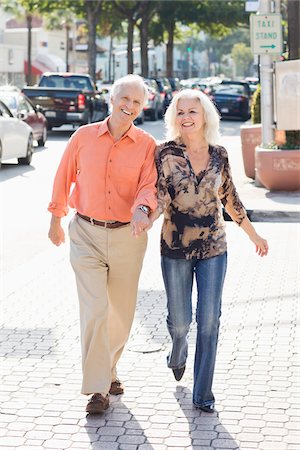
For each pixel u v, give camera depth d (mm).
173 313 5984
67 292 9383
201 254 5836
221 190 6012
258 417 5824
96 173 5840
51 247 12008
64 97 31484
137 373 6738
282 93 16438
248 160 18547
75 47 98875
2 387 6414
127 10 62250
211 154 5816
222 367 6809
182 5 67188
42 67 88312
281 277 9930
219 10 66562
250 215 14039
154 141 5914
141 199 5648
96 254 5922
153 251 11578
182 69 136125
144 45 63500
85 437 5512
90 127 5914
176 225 5824
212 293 5824
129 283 6070
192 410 5969
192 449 5320
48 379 6586
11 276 10188
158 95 44062
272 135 17156
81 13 61562
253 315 8312
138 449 5328
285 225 13656
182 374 6363
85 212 5914
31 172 21188
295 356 7059
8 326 8031
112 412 5941
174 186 5770
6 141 21359
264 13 16844
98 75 93000
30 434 5559
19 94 26922
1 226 13672
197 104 5711
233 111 45156
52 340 7586
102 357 5855
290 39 19031
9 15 87125
